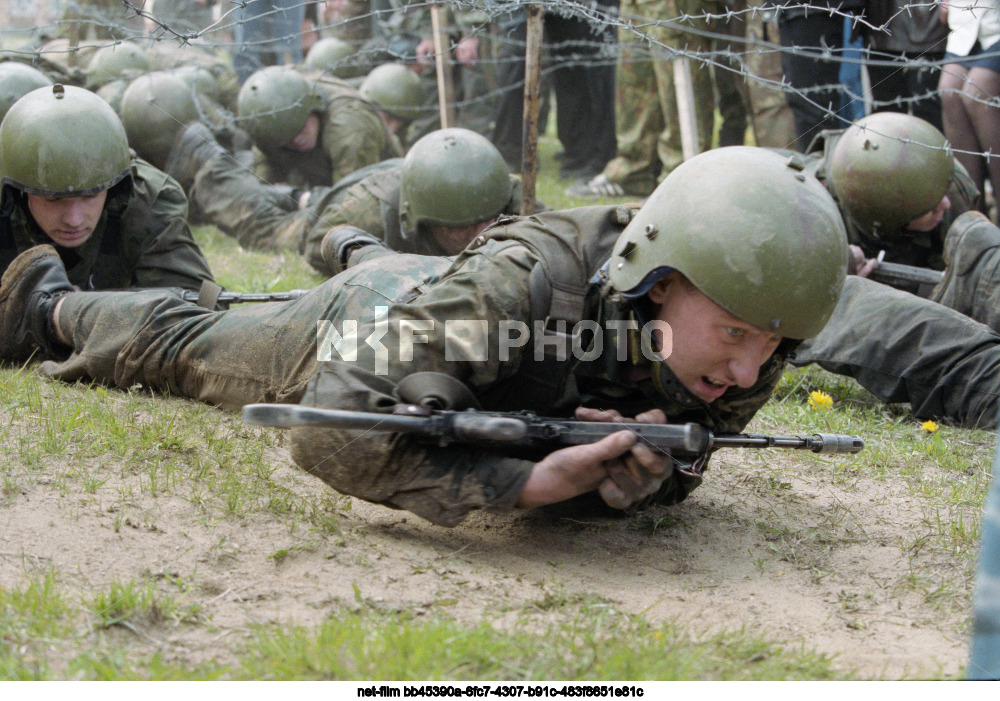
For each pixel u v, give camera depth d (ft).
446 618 9.62
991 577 7.73
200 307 17.10
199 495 12.23
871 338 18.74
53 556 10.44
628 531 12.89
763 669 9.15
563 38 38.37
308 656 8.63
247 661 8.73
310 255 26.84
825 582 11.76
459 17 38.86
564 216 11.42
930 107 26.86
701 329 10.27
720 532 13.09
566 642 9.23
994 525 7.75
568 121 40.06
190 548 10.93
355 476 11.09
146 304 16.14
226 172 30.78
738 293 9.87
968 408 18.03
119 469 12.86
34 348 17.72
